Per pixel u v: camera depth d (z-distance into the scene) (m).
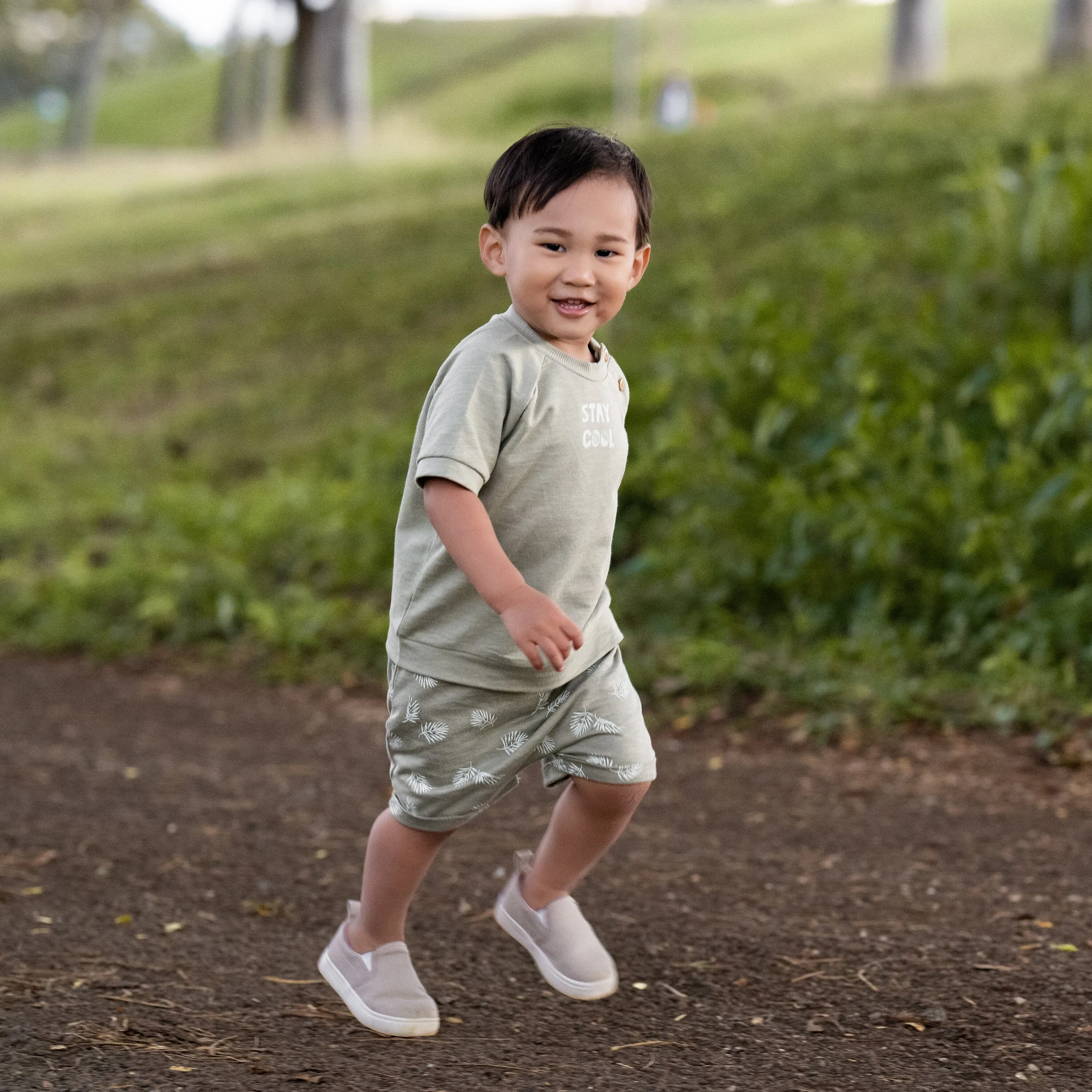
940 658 7.75
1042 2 58.34
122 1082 3.69
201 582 10.27
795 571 8.53
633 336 14.18
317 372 16.61
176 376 17.78
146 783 6.75
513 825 5.99
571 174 3.46
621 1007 4.21
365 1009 3.92
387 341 17.14
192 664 9.16
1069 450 8.79
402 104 69.88
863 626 8.06
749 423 10.09
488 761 3.71
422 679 3.66
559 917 4.01
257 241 23.69
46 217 31.59
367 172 29.92
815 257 14.72
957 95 22.83
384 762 7.10
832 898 5.05
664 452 10.09
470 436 3.42
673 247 16.72
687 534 9.49
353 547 10.80
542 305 3.52
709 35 70.06
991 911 4.87
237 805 6.39
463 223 21.47
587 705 3.71
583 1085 3.69
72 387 18.25
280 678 8.73
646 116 54.94
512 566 3.35
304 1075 3.75
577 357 3.64
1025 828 5.70
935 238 12.50
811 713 7.26
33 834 5.95
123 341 19.45
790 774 6.54
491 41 84.12
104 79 113.25
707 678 7.77
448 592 3.60
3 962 4.52
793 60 58.25
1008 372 9.31
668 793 6.35
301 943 4.76
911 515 8.20
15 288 23.72
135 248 25.94
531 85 64.62
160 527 11.98
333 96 38.66
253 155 37.09
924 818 5.88
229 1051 3.90
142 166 40.72
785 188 18.02
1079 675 7.30
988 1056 3.83
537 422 3.51
